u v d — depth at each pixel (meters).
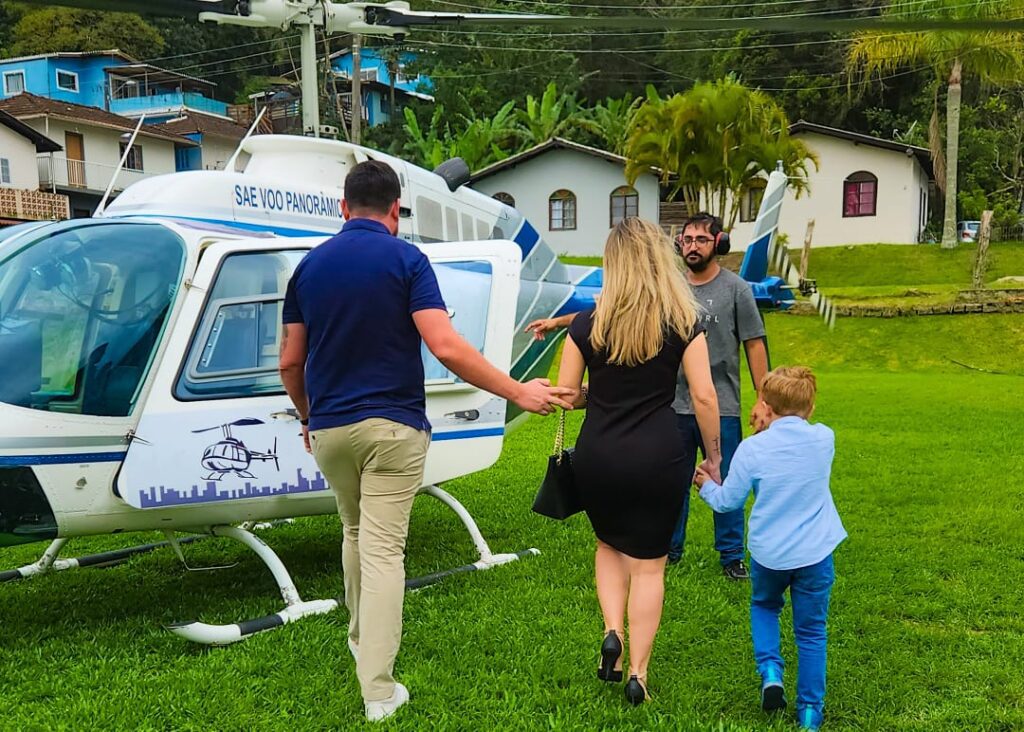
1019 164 38.94
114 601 4.18
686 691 3.06
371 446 2.70
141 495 3.46
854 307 18.73
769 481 2.82
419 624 3.68
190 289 3.62
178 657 3.36
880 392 12.35
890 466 7.03
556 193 27.98
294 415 3.71
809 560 2.76
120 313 3.54
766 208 6.00
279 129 36.72
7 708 2.94
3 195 23.30
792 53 39.62
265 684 3.09
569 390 2.93
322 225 4.90
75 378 3.39
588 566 4.54
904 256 25.58
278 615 3.65
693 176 24.11
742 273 6.10
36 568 4.59
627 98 36.66
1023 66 23.44
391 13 6.23
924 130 37.19
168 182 4.28
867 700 3.02
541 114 34.94
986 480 6.46
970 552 4.66
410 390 2.77
